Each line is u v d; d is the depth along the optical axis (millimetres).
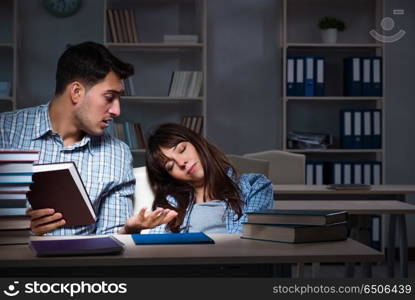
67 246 1763
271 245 1885
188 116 5789
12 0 5812
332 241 1971
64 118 2455
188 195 2527
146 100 5754
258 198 2521
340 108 5992
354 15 5969
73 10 5766
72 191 2023
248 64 6000
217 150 2576
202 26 5629
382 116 5680
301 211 2033
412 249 5977
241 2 5984
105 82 2338
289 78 5652
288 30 5953
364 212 3570
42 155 2471
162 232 2477
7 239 1941
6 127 2492
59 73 2400
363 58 5672
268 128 6016
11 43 5520
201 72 5637
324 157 5992
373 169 5645
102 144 2561
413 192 4387
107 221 2512
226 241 1972
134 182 2611
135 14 5883
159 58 5945
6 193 1952
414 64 5980
